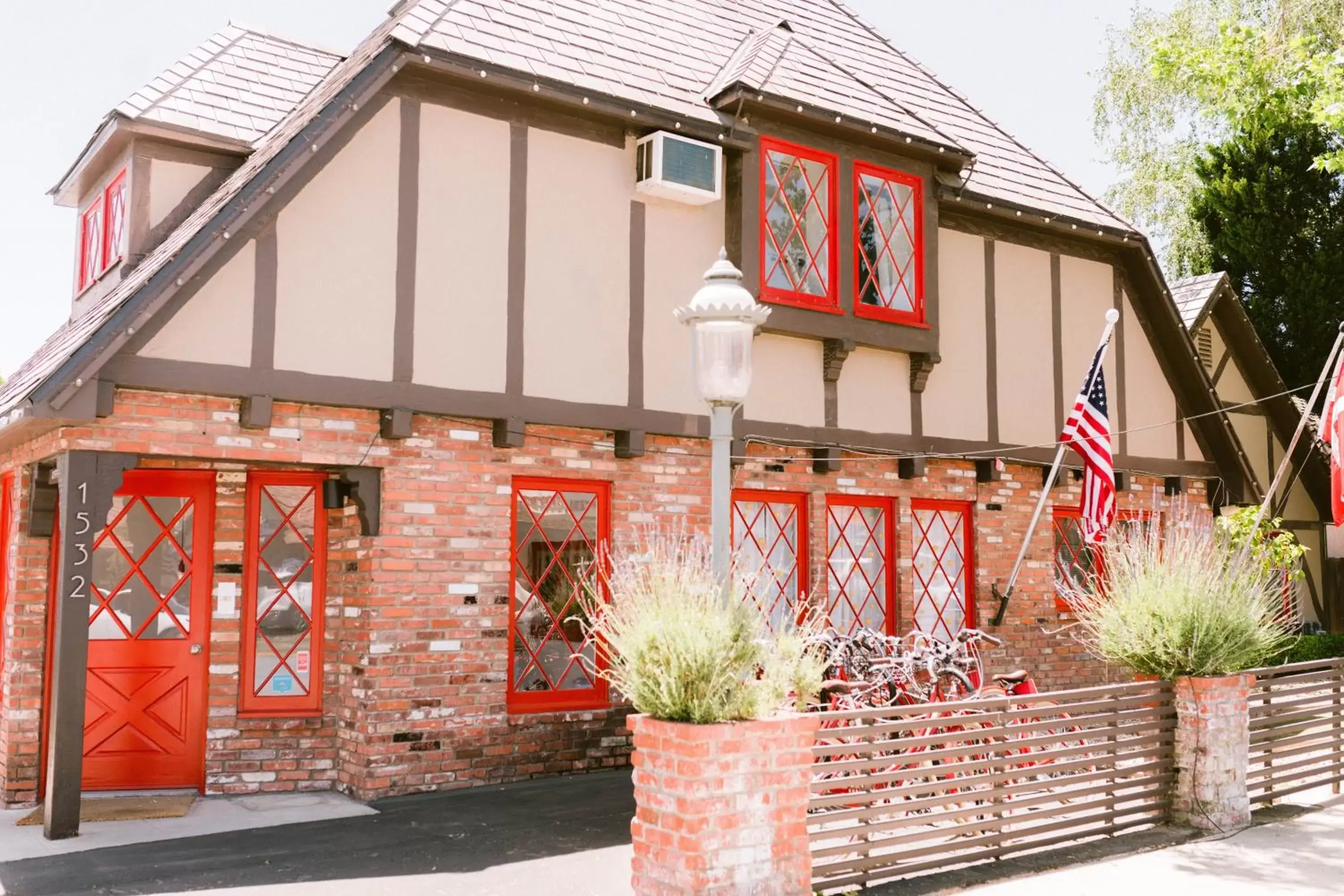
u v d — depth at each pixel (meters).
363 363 7.71
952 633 11.09
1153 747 7.02
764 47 10.10
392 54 7.76
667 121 8.93
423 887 5.55
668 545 8.84
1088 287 12.41
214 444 7.22
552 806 7.37
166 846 6.40
